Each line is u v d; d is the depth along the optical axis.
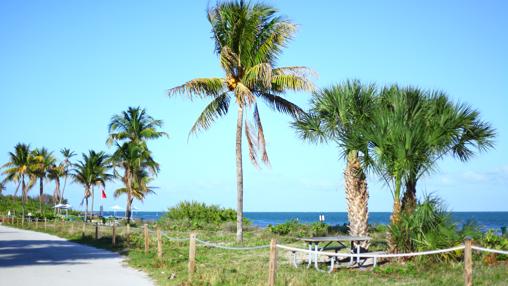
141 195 53.28
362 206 19.41
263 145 25.52
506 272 13.23
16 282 13.03
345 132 17.91
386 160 15.46
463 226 15.93
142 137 46.22
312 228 28.22
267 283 11.70
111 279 13.70
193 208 45.28
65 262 17.84
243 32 24.23
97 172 55.56
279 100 25.91
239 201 25.05
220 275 13.22
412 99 16.78
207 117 25.44
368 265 15.63
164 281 13.16
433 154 15.73
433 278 12.71
